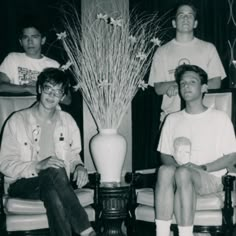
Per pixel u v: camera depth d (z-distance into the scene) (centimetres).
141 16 451
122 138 327
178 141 308
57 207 269
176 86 356
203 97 341
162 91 366
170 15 454
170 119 317
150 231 357
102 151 322
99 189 307
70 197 273
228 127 306
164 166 282
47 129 312
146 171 368
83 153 424
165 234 281
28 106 340
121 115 327
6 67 375
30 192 289
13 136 302
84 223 274
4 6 442
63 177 275
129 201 310
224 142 304
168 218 279
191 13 372
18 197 296
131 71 327
